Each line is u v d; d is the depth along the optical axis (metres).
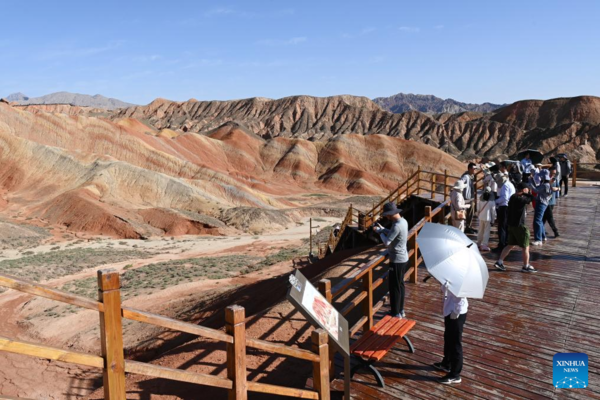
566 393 5.26
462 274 5.04
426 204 18.77
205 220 70.31
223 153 155.75
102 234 63.47
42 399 13.86
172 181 84.12
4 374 15.45
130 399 7.57
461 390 5.39
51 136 105.81
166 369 3.20
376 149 161.62
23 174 82.00
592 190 23.62
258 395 6.90
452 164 157.00
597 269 9.86
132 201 78.38
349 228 22.11
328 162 157.00
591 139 169.50
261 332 8.94
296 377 7.17
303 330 8.79
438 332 6.95
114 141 111.25
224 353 8.77
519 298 8.24
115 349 2.91
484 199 11.37
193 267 36.84
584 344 6.43
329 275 12.88
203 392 7.51
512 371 5.77
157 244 57.16
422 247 5.38
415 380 5.64
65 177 82.12
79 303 2.70
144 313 3.04
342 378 5.70
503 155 183.25
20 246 52.88
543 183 12.00
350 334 6.25
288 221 79.31
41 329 21.86
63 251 48.91
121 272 36.88
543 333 6.80
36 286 2.49
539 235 12.09
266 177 150.00
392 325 6.13
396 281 6.86
